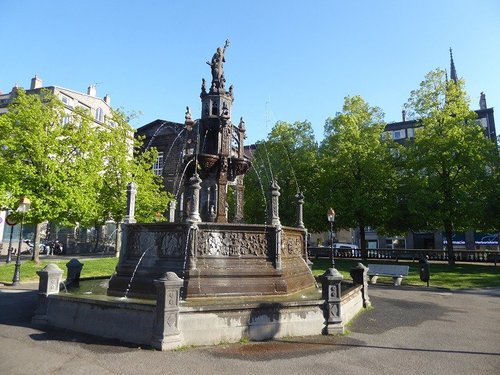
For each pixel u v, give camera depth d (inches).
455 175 1025.5
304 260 491.2
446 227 1043.9
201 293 353.7
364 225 1182.3
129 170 1074.7
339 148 1176.8
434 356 262.8
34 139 851.4
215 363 240.2
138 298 366.6
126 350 264.4
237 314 296.4
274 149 1315.2
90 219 938.1
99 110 2006.6
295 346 283.3
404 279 800.3
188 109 546.0
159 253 387.9
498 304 505.0
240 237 392.5
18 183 818.8
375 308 458.6
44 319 345.4
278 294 384.2
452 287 691.4
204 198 502.3
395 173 1158.3
